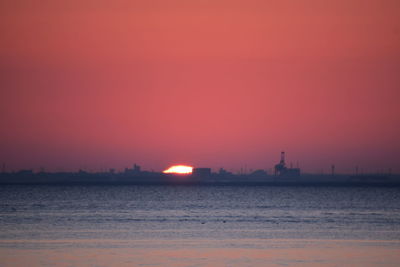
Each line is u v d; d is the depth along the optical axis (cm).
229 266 17938
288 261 18962
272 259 19350
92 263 18338
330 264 18462
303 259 19388
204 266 17900
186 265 18050
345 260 19200
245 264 18325
